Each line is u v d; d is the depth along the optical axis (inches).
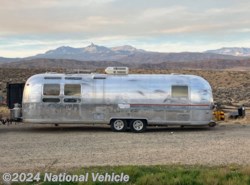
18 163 512.7
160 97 816.3
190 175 431.5
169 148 620.7
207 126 903.1
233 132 803.4
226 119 1058.7
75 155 566.3
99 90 820.0
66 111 820.6
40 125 928.9
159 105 816.3
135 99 816.9
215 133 791.7
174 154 571.2
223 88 2689.5
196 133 794.8
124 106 816.3
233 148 617.0
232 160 526.9
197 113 820.6
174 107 818.8
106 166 486.3
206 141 687.7
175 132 814.5
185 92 819.4
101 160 531.5
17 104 847.1
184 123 821.9
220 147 626.5
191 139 712.4
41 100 821.9
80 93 820.0
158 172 446.6
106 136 755.4
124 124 821.9
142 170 456.8
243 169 451.2
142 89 818.8
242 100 2047.2
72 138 727.7
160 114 817.5
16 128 871.7
